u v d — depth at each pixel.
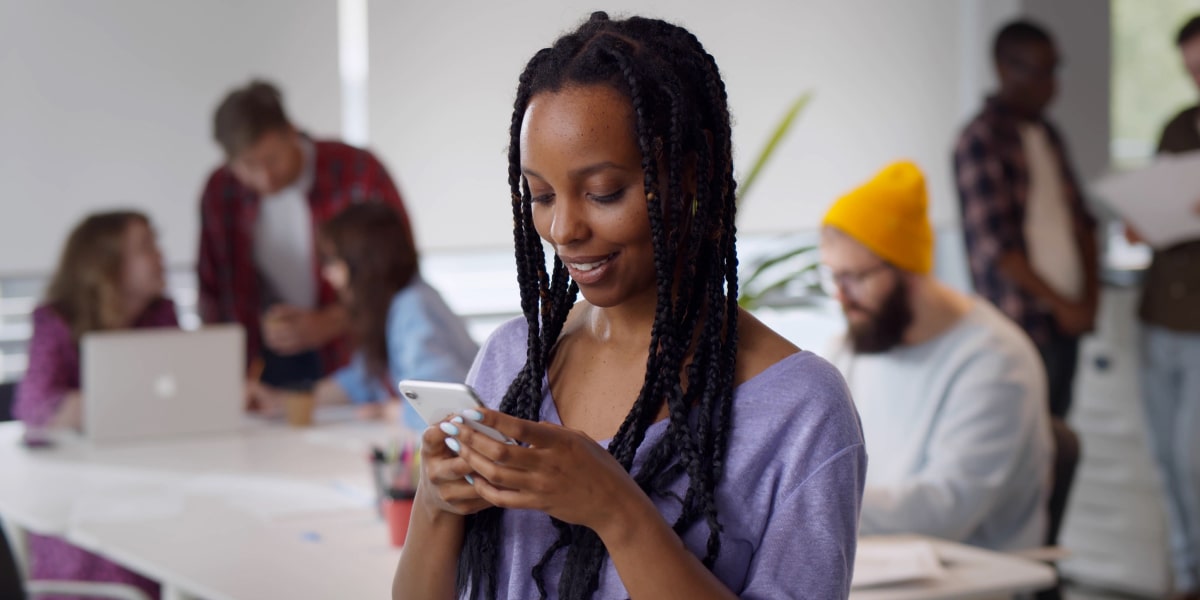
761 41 5.09
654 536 0.90
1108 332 4.04
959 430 2.43
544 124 0.93
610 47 0.93
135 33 4.12
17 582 2.23
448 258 4.80
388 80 4.50
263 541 2.21
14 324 4.11
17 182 4.01
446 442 0.93
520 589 1.01
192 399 3.25
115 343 3.16
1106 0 5.33
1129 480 3.97
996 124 4.05
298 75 4.38
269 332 3.74
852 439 0.97
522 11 4.65
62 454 3.02
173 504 2.50
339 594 1.90
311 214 3.91
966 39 5.48
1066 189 4.14
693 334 1.01
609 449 0.99
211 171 4.19
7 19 3.95
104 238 3.36
